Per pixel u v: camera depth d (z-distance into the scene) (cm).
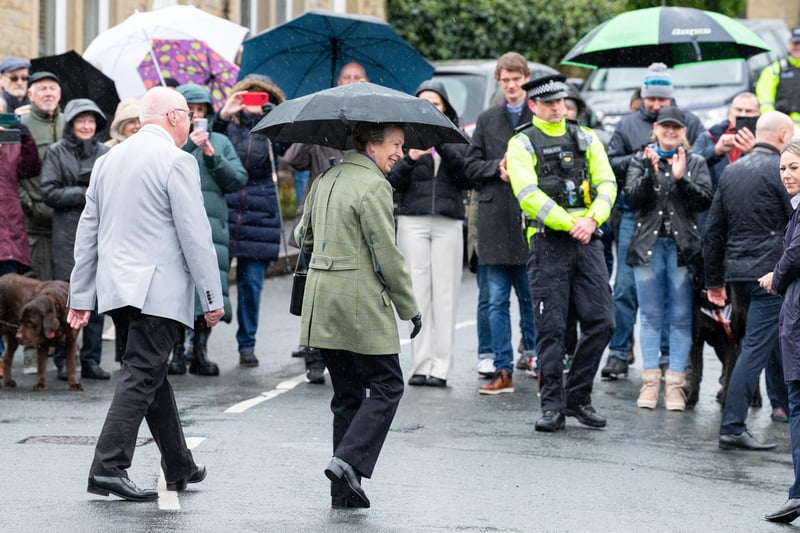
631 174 2623
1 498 1756
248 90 2959
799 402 1838
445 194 2773
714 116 4669
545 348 2375
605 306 2383
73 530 1603
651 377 2650
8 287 2645
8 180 2864
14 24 4456
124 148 1825
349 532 1633
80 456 2022
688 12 3169
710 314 2609
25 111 3156
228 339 3397
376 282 1741
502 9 6425
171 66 3544
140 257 1784
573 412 2425
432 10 6438
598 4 6556
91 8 4900
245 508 1741
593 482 1983
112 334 3428
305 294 1756
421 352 2809
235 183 2847
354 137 1778
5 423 2281
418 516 1730
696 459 2197
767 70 3866
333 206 1741
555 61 6481
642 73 5022
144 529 1614
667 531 1717
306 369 2806
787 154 1908
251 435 2225
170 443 1820
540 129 2375
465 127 4603
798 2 9706
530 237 2375
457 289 2814
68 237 2848
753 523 1786
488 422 2430
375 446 1741
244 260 2980
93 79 3406
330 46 3219
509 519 1733
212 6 5556
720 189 2323
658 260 2620
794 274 1861
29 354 2884
